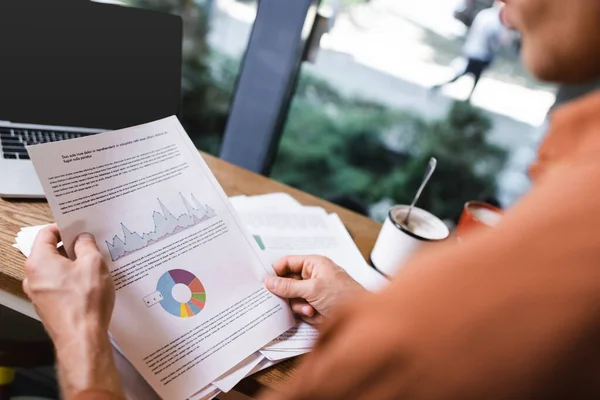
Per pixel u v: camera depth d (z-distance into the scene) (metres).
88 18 0.80
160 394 0.43
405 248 0.68
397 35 1.38
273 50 1.21
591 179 0.21
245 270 0.56
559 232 0.21
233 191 0.83
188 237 0.54
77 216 0.46
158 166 0.55
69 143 0.47
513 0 0.27
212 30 1.33
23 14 0.74
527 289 0.20
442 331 0.21
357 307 0.24
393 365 0.21
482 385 0.20
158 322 0.47
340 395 0.23
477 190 1.42
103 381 0.38
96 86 0.81
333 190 1.52
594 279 0.19
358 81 1.43
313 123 1.46
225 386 0.46
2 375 0.85
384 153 1.52
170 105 0.90
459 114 1.44
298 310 0.57
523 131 1.40
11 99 0.74
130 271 0.48
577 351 0.20
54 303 0.41
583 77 0.25
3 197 0.63
